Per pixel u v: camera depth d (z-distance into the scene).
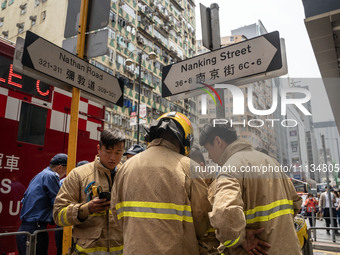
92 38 3.26
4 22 29.81
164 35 36.44
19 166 3.84
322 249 7.56
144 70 32.00
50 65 2.63
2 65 3.80
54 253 4.02
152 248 1.40
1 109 3.73
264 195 1.51
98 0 3.31
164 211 1.47
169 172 1.55
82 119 4.93
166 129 1.71
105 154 2.31
